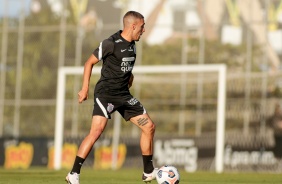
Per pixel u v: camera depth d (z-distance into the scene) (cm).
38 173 4728
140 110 2606
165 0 7700
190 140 6362
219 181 3822
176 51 7219
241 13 7312
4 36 7731
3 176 4184
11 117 7606
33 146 6988
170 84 7088
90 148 2531
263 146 6169
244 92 6881
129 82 2633
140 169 6462
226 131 6881
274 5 7531
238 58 7225
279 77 6856
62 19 7550
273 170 6097
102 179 4019
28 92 7569
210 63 7238
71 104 7312
